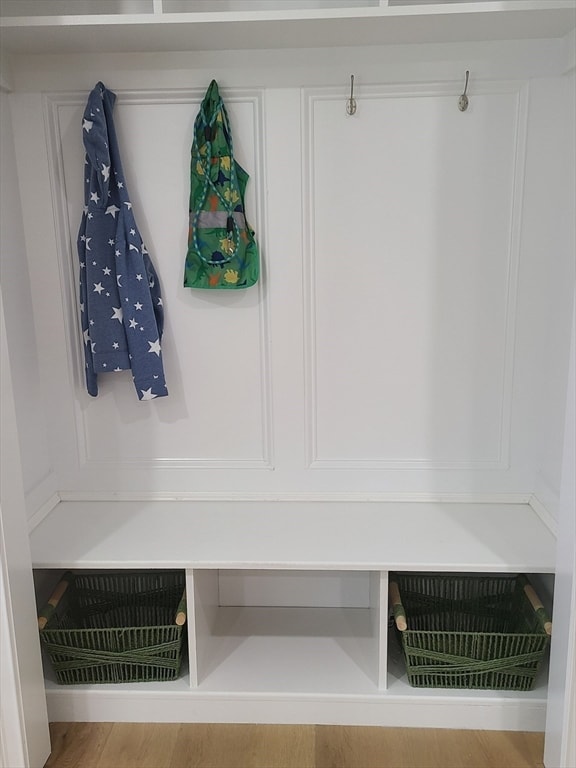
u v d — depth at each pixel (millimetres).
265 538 2021
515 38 1963
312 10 1745
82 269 2109
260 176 2100
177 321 2213
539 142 2039
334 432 2264
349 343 2201
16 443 1698
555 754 1743
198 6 2057
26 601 1750
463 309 2164
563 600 1700
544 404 2178
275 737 1924
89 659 1959
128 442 2297
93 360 2125
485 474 2260
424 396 2229
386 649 1939
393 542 1987
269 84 2033
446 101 2037
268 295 2166
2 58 1983
